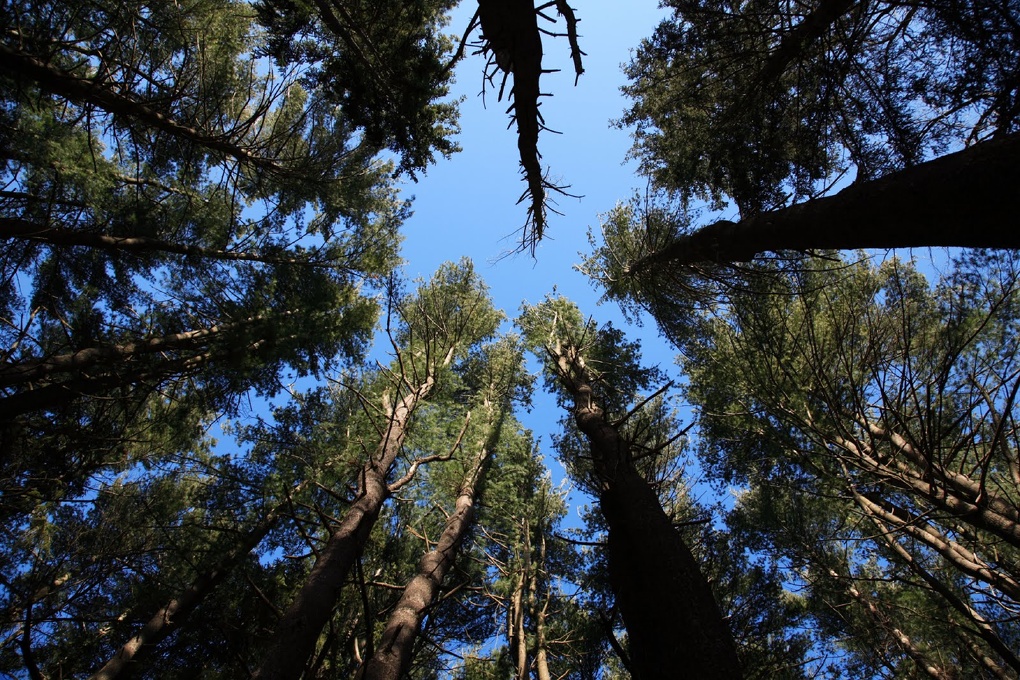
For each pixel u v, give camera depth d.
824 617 10.27
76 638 8.63
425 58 7.41
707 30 8.00
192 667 7.93
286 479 10.38
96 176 9.59
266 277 10.86
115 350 8.70
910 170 4.44
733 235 7.25
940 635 8.01
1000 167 3.63
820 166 8.34
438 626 11.07
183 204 10.66
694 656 4.82
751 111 8.26
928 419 5.69
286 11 7.84
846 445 6.94
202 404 10.04
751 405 9.38
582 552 12.41
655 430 12.84
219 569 8.73
